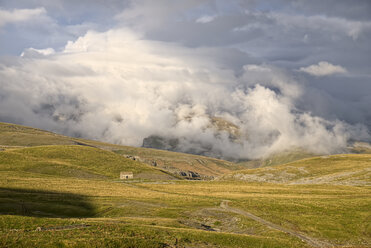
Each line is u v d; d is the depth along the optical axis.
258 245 55.59
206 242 52.44
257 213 84.12
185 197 108.81
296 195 119.69
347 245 65.19
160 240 48.62
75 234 44.59
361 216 80.69
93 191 113.12
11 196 88.56
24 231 44.19
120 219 65.44
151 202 97.19
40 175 150.75
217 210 87.75
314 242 66.00
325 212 84.19
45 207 79.38
